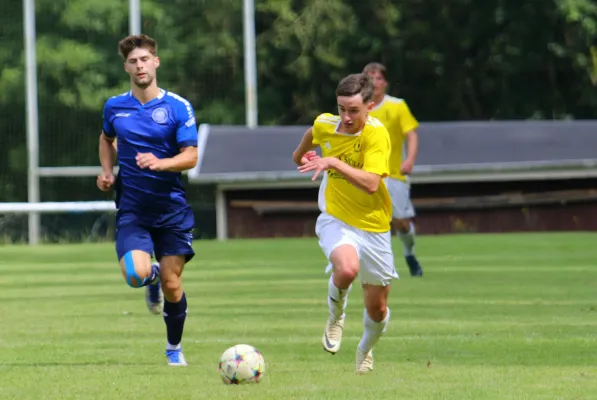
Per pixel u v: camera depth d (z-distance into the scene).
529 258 47.19
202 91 83.62
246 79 74.12
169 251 20.91
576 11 99.88
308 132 20.83
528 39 102.62
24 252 58.66
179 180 21.03
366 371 19.59
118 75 81.75
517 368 19.94
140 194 20.77
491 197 67.00
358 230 19.91
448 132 73.00
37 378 19.00
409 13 102.44
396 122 37.66
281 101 96.81
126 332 25.86
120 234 20.78
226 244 60.53
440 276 39.22
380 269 19.78
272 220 67.69
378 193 19.94
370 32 100.44
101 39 82.19
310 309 30.11
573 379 18.47
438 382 18.19
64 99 80.62
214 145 70.81
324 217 20.31
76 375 19.34
